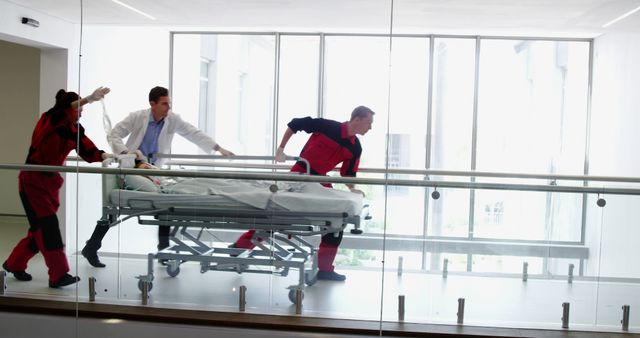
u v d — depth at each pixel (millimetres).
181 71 6879
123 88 5898
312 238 3764
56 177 4012
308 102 7191
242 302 3844
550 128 7441
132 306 3939
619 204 3607
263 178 3768
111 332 3855
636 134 6121
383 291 3740
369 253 3727
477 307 3709
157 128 4988
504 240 3662
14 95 7191
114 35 5750
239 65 7164
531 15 5988
